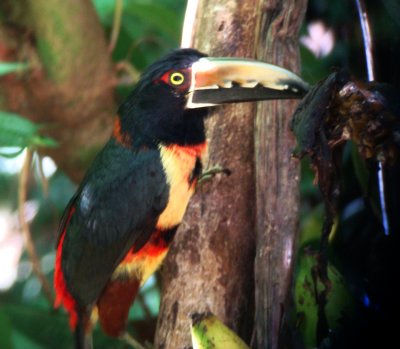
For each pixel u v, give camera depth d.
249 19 7.38
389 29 7.14
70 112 8.67
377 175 6.56
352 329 6.34
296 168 6.44
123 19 10.64
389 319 6.30
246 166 7.16
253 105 7.24
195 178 7.59
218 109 7.34
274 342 6.17
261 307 6.27
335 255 7.04
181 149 7.71
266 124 6.55
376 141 5.78
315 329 6.34
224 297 6.86
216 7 7.46
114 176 7.86
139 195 7.75
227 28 7.40
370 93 5.74
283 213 6.36
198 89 7.33
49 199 10.20
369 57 6.66
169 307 6.98
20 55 8.49
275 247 6.31
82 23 8.50
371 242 6.96
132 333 8.88
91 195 7.93
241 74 6.80
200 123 7.65
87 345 8.02
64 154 8.93
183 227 7.11
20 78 8.49
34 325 8.55
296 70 6.69
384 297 6.38
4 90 8.54
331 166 5.93
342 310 6.39
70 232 8.01
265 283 6.28
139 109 7.82
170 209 7.74
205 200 7.10
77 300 7.99
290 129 6.21
